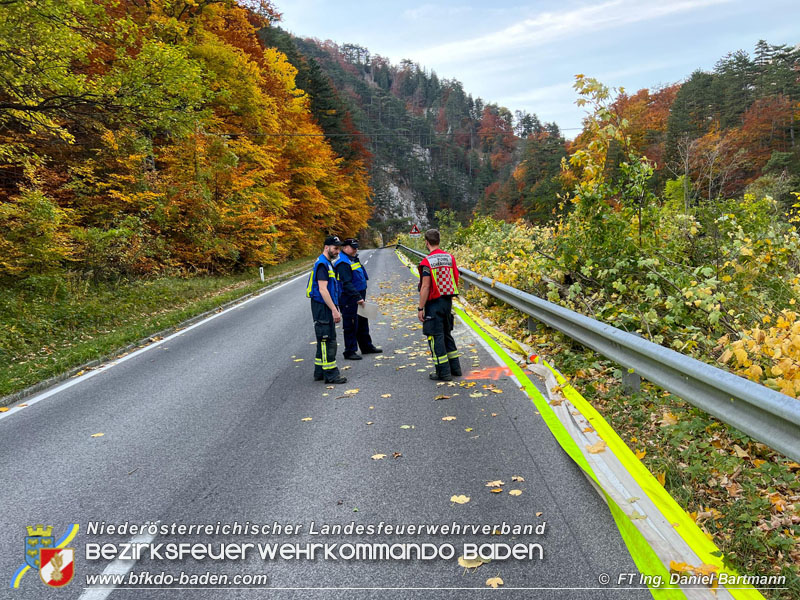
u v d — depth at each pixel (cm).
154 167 1916
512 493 330
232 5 2575
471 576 255
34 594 255
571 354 618
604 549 270
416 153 15325
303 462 394
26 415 552
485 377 600
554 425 432
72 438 473
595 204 738
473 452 395
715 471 329
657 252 696
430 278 584
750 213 735
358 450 411
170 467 397
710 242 739
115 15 1878
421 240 4069
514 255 988
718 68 6888
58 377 704
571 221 774
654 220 741
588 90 736
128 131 1667
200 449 430
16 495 361
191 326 1130
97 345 870
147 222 1861
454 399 526
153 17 1969
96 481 378
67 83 1055
